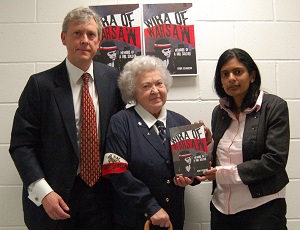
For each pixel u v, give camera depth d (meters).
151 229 1.37
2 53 1.87
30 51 1.87
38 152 1.47
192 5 1.91
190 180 1.39
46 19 1.89
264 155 1.34
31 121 1.42
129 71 1.49
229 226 1.48
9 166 1.83
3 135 1.84
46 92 1.44
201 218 1.83
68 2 1.90
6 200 1.81
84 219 1.47
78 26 1.42
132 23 1.87
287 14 1.96
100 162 1.46
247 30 1.93
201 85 1.89
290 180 1.87
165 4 1.90
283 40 1.94
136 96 1.49
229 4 1.94
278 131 1.36
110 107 1.53
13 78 1.86
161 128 1.46
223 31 1.92
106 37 1.86
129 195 1.31
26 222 1.48
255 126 1.40
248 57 1.46
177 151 1.42
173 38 1.88
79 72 1.50
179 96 1.88
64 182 1.40
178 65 1.87
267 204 1.37
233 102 1.52
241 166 1.36
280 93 1.92
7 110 1.85
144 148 1.39
